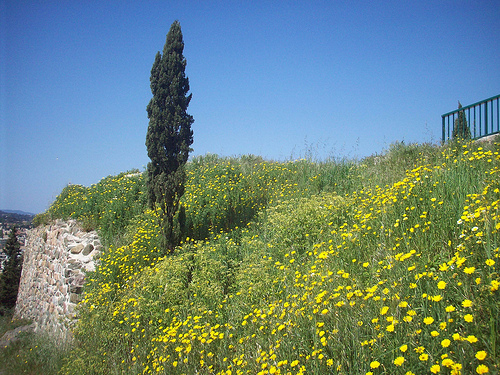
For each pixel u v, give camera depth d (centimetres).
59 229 1240
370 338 311
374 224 556
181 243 877
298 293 455
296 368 342
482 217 372
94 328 684
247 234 852
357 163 1139
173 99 917
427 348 271
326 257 496
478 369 221
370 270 436
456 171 632
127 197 1242
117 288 816
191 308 534
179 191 904
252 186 1120
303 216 704
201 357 441
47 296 1190
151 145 905
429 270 378
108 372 567
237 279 600
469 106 998
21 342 1027
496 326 253
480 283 284
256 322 445
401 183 609
